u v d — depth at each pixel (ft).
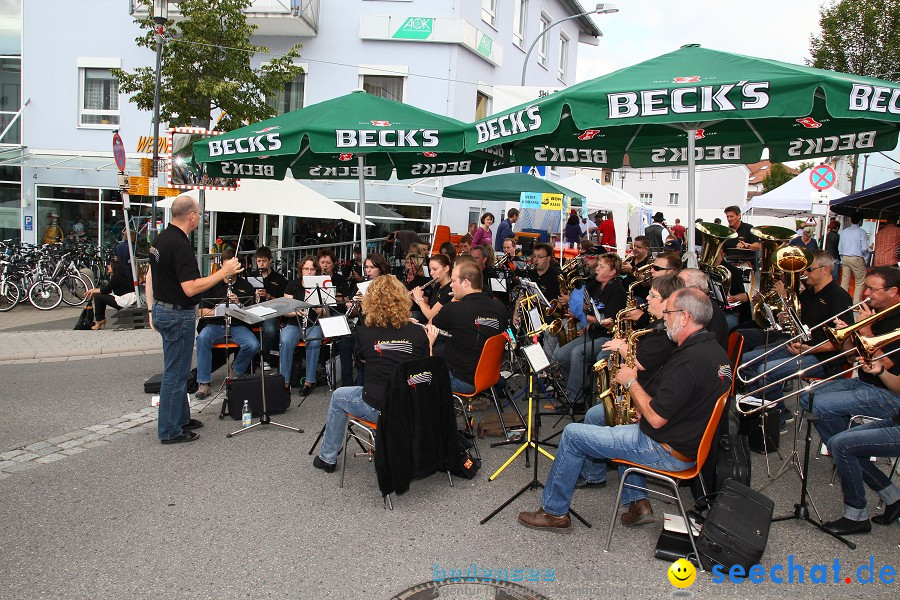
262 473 15.20
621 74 15.42
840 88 13.00
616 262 20.11
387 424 13.12
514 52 60.18
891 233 33.99
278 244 49.14
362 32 49.60
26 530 12.16
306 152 24.89
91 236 53.98
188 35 40.65
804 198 50.72
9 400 20.83
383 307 14.34
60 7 52.85
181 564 11.06
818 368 16.85
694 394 11.13
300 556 11.41
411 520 12.93
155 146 34.99
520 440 17.44
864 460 12.78
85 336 31.17
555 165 23.08
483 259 26.86
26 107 54.03
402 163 26.13
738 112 13.42
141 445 16.94
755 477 15.42
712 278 17.94
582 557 11.60
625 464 12.09
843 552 11.95
